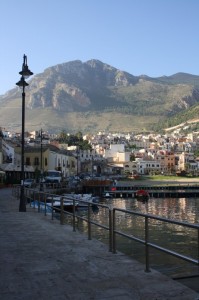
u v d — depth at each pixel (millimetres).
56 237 13539
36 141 145375
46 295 7035
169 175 176000
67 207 30109
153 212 53938
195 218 46500
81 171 159000
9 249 11359
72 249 11258
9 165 69938
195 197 88062
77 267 9055
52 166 105875
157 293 6984
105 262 9523
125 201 75562
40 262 9656
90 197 59781
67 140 195750
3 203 30828
